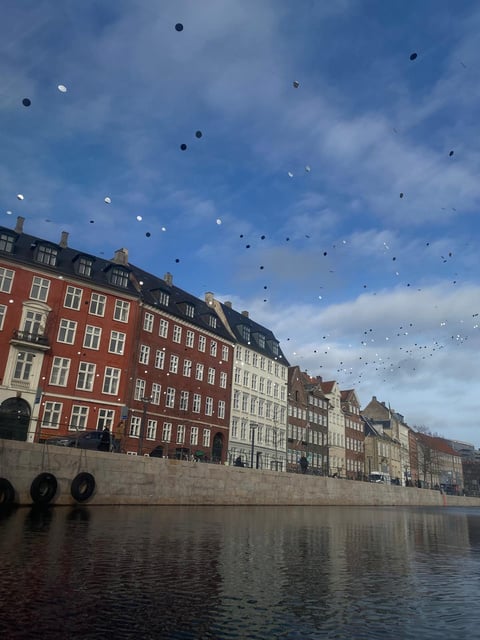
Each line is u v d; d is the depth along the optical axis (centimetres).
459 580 986
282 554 1209
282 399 6475
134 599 715
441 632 638
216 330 5381
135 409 4206
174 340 4784
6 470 2108
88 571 870
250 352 5966
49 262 3981
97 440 2773
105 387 4050
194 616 656
